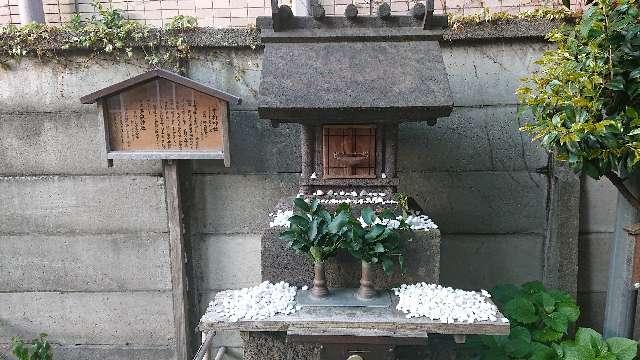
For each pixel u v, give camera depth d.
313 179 2.95
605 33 2.55
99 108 3.31
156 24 4.14
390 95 2.59
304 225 2.58
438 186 3.72
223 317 2.50
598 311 3.85
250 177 3.73
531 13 3.50
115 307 3.87
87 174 3.67
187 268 3.82
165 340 3.91
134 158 3.39
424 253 2.78
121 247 3.77
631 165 2.56
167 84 3.31
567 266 3.65
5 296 3.85
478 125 3.65
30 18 3.86
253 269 3.86
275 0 2.74
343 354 2.51
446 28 2.85
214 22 4.16
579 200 3.62
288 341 2.42
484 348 3.20
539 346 3.17
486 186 3.72
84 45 3.49
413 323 2.44
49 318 3.89
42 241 3.77
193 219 3.79
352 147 2.91
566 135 2.50
